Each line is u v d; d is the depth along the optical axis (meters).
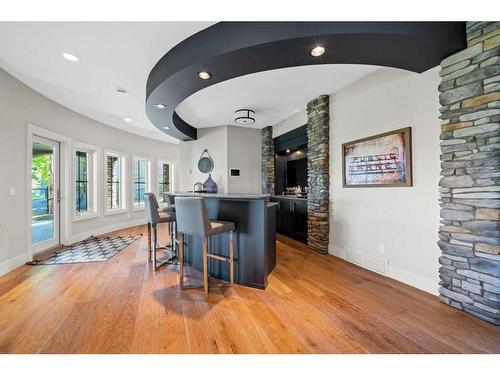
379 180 2.84
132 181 6.12
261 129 5.75
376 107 2.88
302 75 2.97
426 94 2.37
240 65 2.16
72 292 2.37
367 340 1.65
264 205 2.47
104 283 2.59
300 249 3.94
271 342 1.63
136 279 2.71
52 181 4.04
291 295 2.32
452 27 1.87
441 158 2.08
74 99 3.65
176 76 2.31
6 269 2.89
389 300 2.21
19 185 3.13
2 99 2.86
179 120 4.69
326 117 3.63
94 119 4.82
